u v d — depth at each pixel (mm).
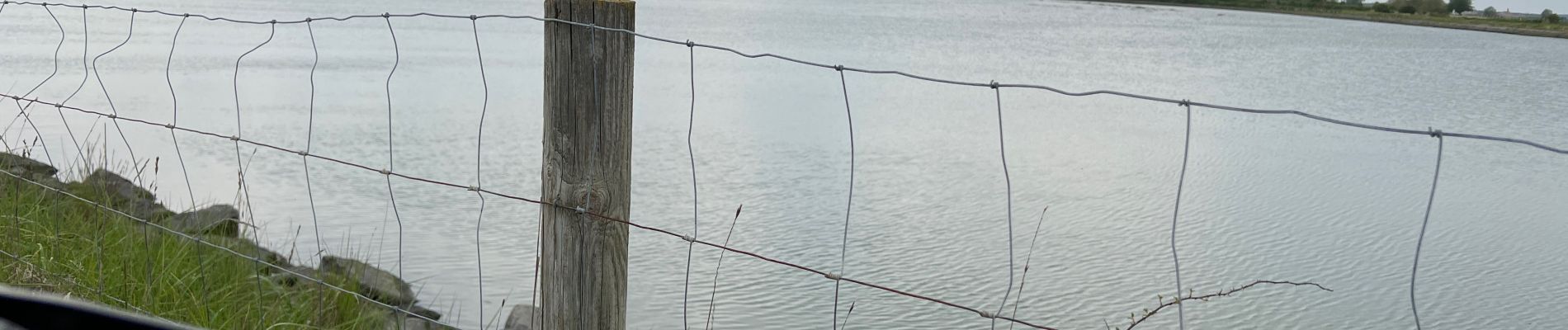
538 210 9836
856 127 18688
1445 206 13312
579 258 3164
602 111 3064
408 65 26578
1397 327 8125
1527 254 10625
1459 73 44938
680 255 8742
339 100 19141
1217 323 7895
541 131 16344
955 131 18719
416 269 7719
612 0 3031
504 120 17281
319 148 14086
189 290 4453
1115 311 8062
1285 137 19516
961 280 8664
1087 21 100188
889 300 7875
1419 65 49562
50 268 4508
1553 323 8297
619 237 3166
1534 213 12938
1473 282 9422
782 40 54219
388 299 5496
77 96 17766
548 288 3236
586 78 3051
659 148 15328
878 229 10430
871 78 28719
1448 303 8805
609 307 3197
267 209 9484
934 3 141125
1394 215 12500
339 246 8227
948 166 14867
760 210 11281
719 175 13297
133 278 4348
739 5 106688
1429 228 11797
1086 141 18094
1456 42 76375
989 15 106188
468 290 7246
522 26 49062
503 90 21953
